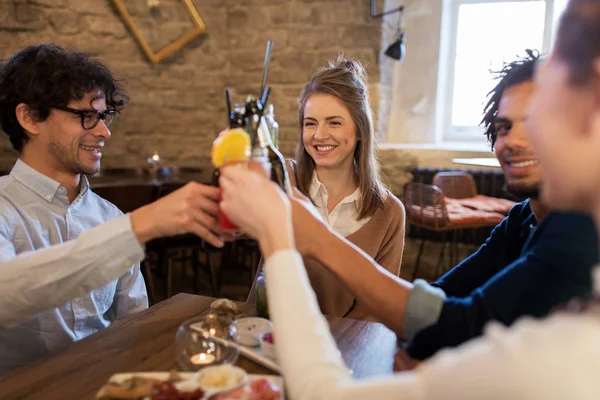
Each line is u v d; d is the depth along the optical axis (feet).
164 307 4.05
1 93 4.03
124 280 4.79
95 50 11.30
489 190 12.01
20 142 4.22
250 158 2.73
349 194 5.23
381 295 2.88
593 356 1.33
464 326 2.54
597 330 1.40
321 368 1.92
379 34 12.28
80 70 4.03
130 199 8.54
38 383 2.82
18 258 3.22
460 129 14.14
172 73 12.12
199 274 12.03
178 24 11.84
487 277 3.74
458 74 13.84
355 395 1.73
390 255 5.16
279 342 2.05
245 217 2.30
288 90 12.60
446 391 1.49
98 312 4.39
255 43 12.46
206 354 3.07
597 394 1.28
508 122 2.90
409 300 2.74
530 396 1.33
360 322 3.84
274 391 2.55
